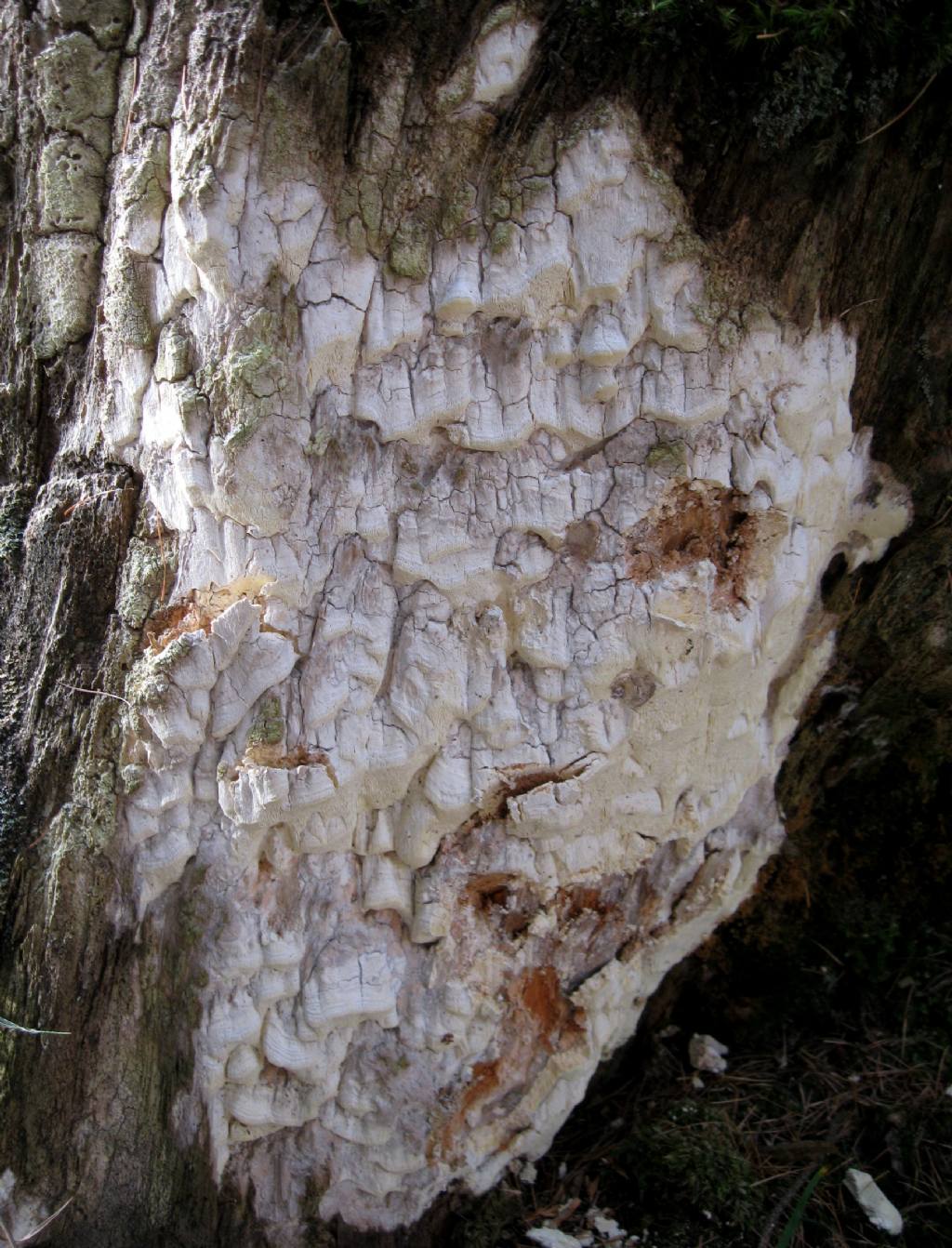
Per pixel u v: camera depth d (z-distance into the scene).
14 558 0.42
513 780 0.42
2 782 0.41
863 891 0.58
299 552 0.38
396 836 0.42
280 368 0.36
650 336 0.39
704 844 0.50
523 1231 0.49
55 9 0.37
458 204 0.36
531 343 0.38
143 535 0.40
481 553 0.39
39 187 0.40
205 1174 0.43
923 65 0.37
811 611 0.49
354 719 0.40
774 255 0.39
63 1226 0.42
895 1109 0.52
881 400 0.45
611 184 0.37
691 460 0.40
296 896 0.41
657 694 0.42
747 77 0.36
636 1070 0.55
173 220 0.36
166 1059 0.42
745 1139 0.52
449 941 0.44
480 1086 0.46
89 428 0.40
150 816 0.40
